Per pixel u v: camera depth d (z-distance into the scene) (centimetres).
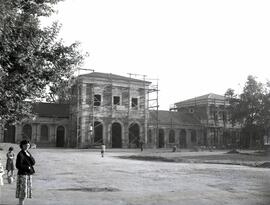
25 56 1113
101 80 7025
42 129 7019
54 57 1273
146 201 1334
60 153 4825
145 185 1780
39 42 1194
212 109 8638
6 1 927
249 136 7438
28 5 1184
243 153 5303
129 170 2591
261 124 6594
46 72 1262
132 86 7331
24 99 1255
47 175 2217
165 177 2141
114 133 7138
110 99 7088
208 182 1905
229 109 7538
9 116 1293
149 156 4159
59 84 1319
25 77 1166
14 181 1836
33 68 1170
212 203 1310
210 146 7862
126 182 1897
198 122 8544
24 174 1138
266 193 1537
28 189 1159
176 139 8088
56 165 2956
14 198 1323
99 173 2366
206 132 8469
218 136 8581
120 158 4059
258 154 5016
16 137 6694
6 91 1141
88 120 6838
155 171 2522
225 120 8662
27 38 1138
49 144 6994
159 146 7881
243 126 7388
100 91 7012
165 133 7969
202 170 2609
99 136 6969
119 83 7206
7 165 1788
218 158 4069
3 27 942
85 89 6888
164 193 1523
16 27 1065
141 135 7344
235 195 1482
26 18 1127
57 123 7138
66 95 1390
